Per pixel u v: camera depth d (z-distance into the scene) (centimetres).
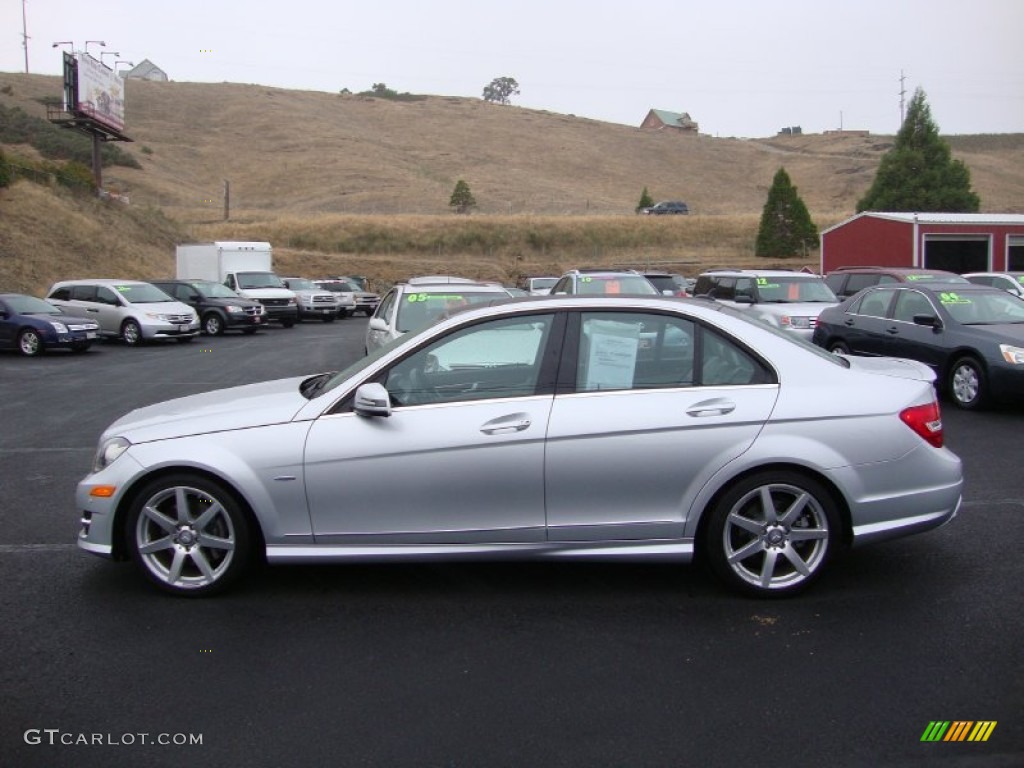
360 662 421
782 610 479
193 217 6544
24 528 650
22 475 828
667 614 475
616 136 12581
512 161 10888
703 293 1789
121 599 503
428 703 381
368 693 390
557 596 504
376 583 526
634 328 496
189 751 345
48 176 3859
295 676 407
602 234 6269
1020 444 914
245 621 471
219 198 7988
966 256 3141
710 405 478
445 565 557
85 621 472
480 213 7938
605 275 1716
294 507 482
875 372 510
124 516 501
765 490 480
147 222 4462
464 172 10069
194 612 483
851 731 356
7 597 508
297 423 486
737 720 365
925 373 528
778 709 373
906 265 3127
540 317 498
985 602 489
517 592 510
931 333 1178
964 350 1123
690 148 12306
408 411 483
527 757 338
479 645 439
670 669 411
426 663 420
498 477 475
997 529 624
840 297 1778
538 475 474
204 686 398
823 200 9538
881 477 484
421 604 493
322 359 1945
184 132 10006
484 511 479
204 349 2256
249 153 9700
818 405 481
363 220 6250
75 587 524
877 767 331
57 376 1644
